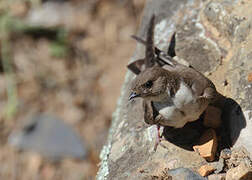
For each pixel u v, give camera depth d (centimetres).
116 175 917
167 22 1138
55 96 1811
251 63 910
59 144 1694
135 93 863
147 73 855
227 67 959
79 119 1734
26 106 1808
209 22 1041
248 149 838
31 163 1677
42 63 1883
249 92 884
